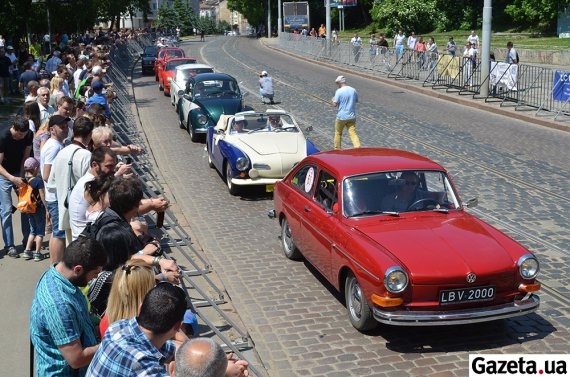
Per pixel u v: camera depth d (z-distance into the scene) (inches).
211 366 117.6
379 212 293.7
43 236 353.1
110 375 136.8
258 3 3442.4
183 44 2955.2
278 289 326.3
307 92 1064.2
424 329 278.7
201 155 647.1
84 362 158.6
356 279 275.6
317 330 280.2
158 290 142.6
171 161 624.1
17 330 271.9
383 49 1330.0
